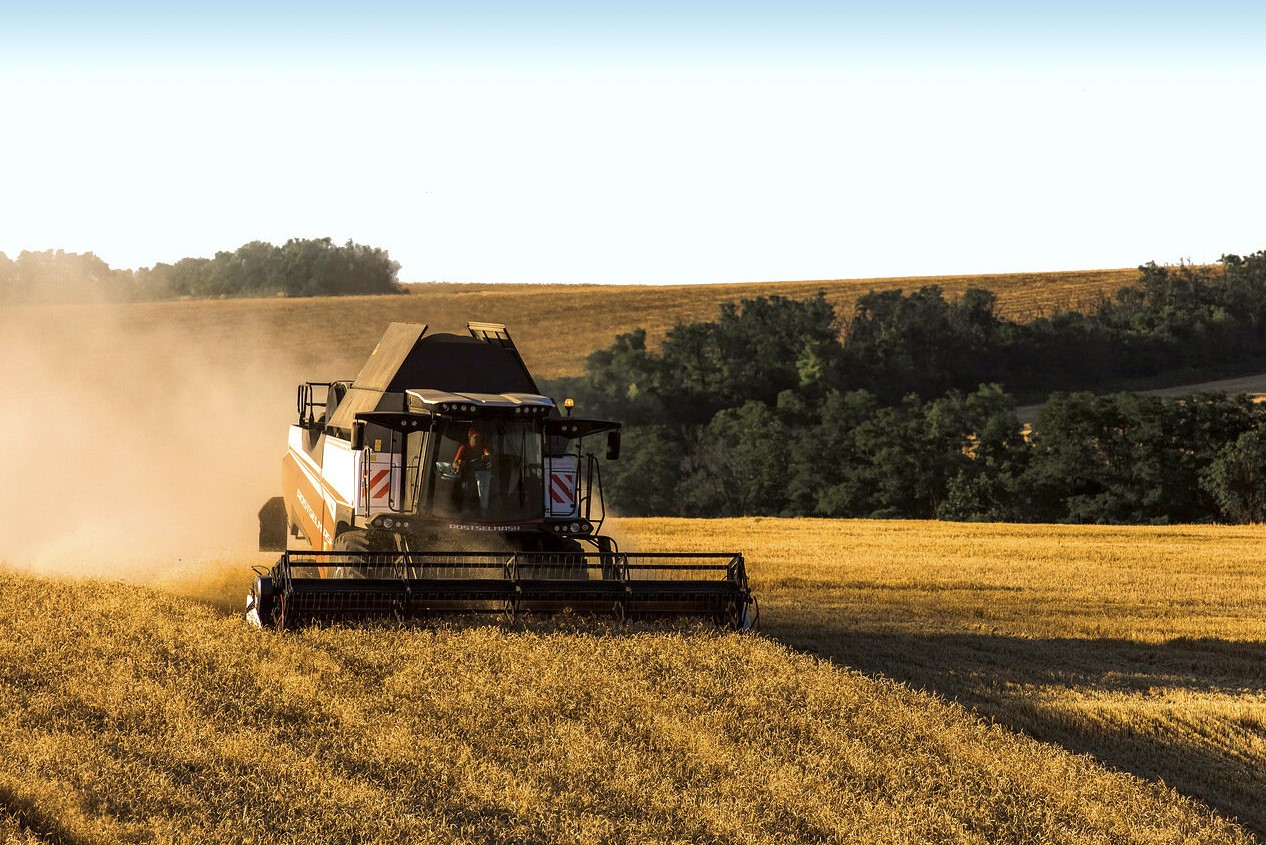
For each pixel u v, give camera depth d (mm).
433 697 9070
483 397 12562
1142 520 57719
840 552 23938
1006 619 16891
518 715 8898
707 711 9289
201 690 8898
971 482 60219
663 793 7613
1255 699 12805
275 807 6953
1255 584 21031
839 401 72562
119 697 8516
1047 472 58688
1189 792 9766
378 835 6664
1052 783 8680
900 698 10297
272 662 9641
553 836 6910
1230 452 54375
